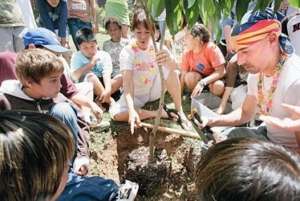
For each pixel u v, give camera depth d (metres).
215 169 0.87
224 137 2.45
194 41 3.57
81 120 2.61
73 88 2.75
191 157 2.86
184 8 1.77
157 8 1.83
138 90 3.21
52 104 2.35
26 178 0.89
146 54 3.10
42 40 2.67
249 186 0.80
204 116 2.71
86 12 4.67
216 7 1.75
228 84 3.48
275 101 2.13
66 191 1.47
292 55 2.07
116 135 3.08
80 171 2.31
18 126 0.94
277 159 0.85
